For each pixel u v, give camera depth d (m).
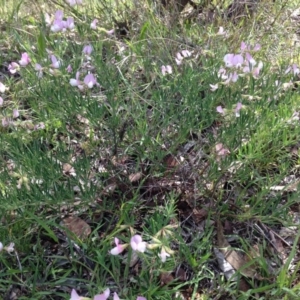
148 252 0.33
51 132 0.44
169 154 0.42
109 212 0.38
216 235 0.37
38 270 0.34
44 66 0.42
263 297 0.32
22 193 0.34
